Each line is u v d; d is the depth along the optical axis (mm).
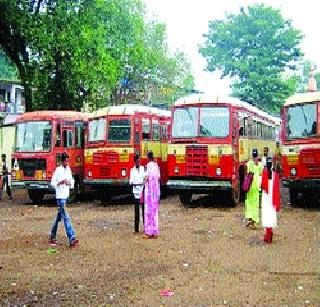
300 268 10578
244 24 63438
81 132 23562
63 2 29484
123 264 11008
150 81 49125
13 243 13375
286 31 61844
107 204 22391
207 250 12375
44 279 9812
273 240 13578
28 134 22359
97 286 9320
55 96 31812
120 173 21344
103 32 30703
